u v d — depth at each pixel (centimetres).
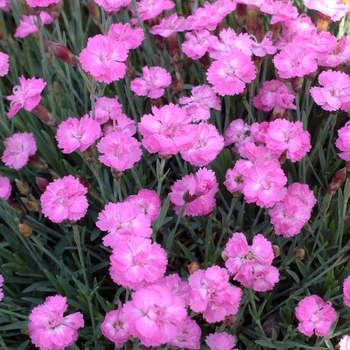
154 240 39
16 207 43
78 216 36
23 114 51
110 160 38
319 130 49
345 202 39
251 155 40
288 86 43
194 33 49
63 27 63
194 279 33
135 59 58
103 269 46
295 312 39
